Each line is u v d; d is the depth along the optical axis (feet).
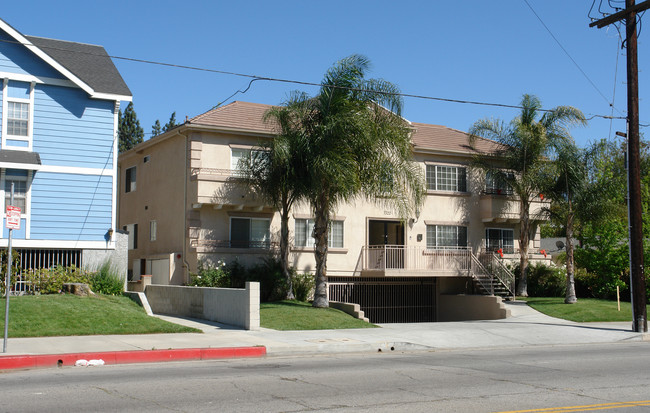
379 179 73.31
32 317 55.01
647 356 48.16
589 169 90.48
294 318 66.18
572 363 43.73
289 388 32.40
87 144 75.15
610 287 96.43
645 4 63.52
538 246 108.27
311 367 40.83
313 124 72.84
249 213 86.53
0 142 70.49
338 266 91.40
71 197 73.82
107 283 72.33
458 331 63.67
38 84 73.00
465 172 102.78
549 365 42.60
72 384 33.14
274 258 86.84
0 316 54.03
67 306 59.41
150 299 80.74
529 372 39.14
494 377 36.91
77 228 73.77
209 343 49.55
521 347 57.16
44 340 49.16
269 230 87.81
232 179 83.35
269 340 52.42
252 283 59.31
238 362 43.88
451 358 47.06
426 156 99.25
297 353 49.32
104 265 74.43
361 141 69.67
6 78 70.95
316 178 69.46
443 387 33.24
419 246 96.99
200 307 69.21
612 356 48.24
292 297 82.02
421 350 53.88
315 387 32.78
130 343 48.62
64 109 74.18
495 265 96.22
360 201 94.02
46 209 72.38
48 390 31.22
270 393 30.94
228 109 89.97
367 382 34.63
